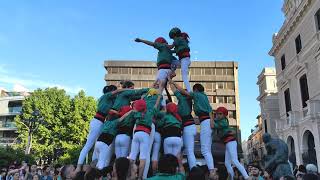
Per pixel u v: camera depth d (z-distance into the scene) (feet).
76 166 22.71
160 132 21.38
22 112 137.49
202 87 23.21
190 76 212.23
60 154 126.41
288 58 91.56
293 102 87.81
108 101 22.75
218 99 209.67
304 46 79.56
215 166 23.35
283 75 96.12
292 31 87.71
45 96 136.36
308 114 71.31
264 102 125.08
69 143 132.46
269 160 28.99
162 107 22.41
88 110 136.46
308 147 75.46
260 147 184.24
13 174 39.81
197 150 26.53
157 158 21.03
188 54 24.26
